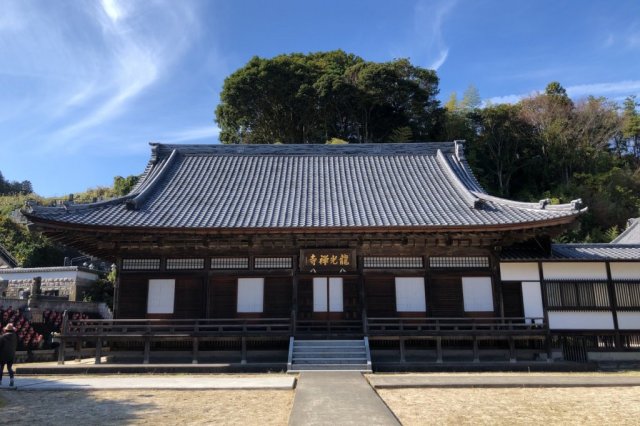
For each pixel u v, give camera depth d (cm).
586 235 4300
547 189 5259
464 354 1805
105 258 2088
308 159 2577
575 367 1577
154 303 1867
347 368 1538
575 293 1827
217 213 1902
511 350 1711
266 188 2216
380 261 1898
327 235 1827
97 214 1814
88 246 1952
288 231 1734
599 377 1368
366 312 1850
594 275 1844
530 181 5416
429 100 5422
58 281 3500
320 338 1711
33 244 4584
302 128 5394
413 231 1747
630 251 1909
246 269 1895
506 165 5353
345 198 2091
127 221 1780
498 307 1830
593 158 5222
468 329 1814
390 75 4941
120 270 1891
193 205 1994
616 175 4909
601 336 1794
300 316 1847
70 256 4875
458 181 2208
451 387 1205
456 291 1864
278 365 1541
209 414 914
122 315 1855
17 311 2262
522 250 1936
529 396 1091
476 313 1842
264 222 1798
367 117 5194
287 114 5303
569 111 5472
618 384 1231
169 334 1691
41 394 1138
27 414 923
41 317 2380
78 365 1580
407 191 2181
